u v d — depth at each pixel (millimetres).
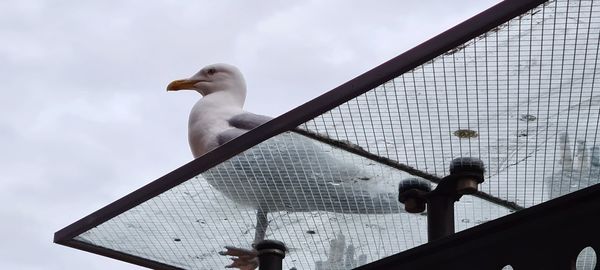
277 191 4738
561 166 4441
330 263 5266
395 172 4574
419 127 4270
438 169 4480
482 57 3939
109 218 4781
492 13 3781
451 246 3891
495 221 3805
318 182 4695
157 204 4773
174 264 5309
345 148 4438
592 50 3871
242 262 5250
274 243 4566
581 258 4234
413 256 3957
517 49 3898
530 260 3730
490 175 4531
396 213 4844
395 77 4020
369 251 5160
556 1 3713
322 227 5020
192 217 4918
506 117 4191
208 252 5215
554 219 3705
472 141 4324
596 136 4258
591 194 3605
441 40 3885
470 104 4137
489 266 3805
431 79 4039
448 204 4273
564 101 4090
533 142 4309
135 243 5074
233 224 5004
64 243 4961
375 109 4195
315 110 4172
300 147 4477
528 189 4609
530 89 4051
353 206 4828
